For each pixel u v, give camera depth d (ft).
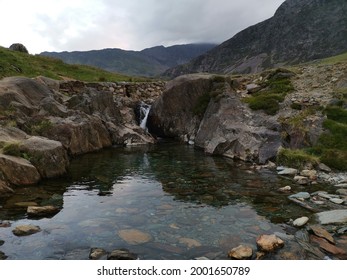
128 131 93.35
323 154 59.36
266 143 67.10
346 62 103.24
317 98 79.25
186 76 102.83
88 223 35.14
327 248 29.48
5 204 40.78
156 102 107.45
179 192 46.50
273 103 80.18
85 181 52.21
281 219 36.45
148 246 30.04
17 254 28.43
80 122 78.74
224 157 71.61
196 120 95.71
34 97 83.66
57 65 152.35
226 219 36.47
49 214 37.76
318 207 39.83
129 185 50.03
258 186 49.06
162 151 80.12
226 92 89.61
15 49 171.01
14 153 50.62
